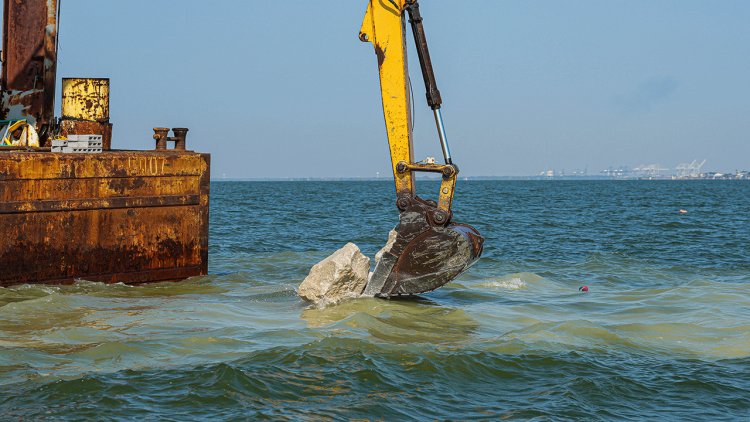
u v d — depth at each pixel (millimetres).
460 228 12883
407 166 12703
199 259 15352
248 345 9773
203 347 9656
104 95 16141
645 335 10797
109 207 14039
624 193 101688
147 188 14508
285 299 13250
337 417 7438
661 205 60219
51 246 13469
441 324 11281
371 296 12945
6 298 12445
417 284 12758
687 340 10562
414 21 12695
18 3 15695
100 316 11453
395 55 12680
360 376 8555
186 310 12062
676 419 7641
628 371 9016
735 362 9484
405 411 7652
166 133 15398
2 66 15766
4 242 12969
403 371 8812
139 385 8102
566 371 8969
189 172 15039
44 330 10414
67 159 13500
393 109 12719
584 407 7867
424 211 12609
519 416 7594
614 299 13961
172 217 14891
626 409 7867
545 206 57344
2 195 12883
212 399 7777
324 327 10836
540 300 13758
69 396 7742
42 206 13289
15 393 7777
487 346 9883
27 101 15867
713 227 34031
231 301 13062
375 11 12680
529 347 9844
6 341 9750
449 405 7863
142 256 14539
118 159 14086
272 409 7586
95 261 13984
